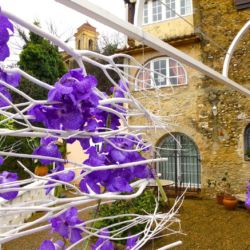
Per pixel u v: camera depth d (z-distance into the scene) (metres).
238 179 7.89
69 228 0.92
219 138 8.20
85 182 0.94
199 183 8.58
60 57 11.69
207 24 8.68
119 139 1.01
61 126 0.81
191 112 8.53
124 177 0.98
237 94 8.09
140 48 8.48
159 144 8.70
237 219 6.23
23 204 0.81
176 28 9.24
